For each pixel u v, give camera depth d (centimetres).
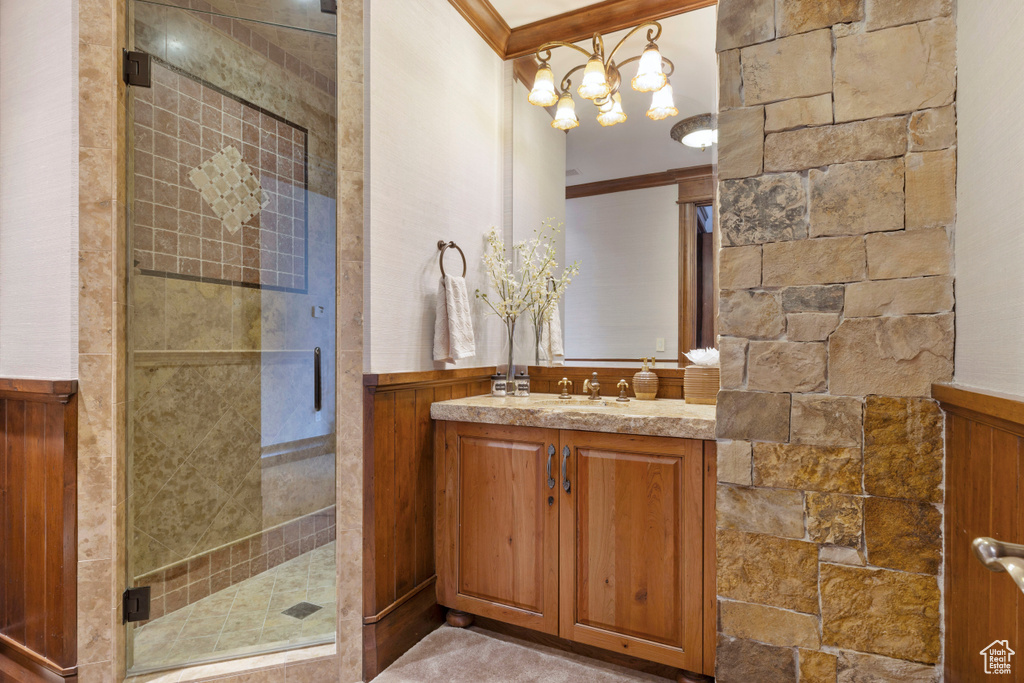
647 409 189
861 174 133
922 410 127
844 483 134
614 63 239
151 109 180
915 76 128
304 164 191
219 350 196
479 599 197
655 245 234
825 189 136
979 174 110
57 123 160
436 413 202
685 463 161
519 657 185
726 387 147
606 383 241
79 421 157
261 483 193
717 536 148
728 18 147
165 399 185
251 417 193
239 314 196
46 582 159
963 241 119
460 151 225
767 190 142
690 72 225
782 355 141
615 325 240
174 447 186
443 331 201
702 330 226
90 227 159
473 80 235
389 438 182
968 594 111
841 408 135
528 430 187
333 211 188
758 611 143
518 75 254
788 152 140
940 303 126
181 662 169
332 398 186
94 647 158
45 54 163
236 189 196
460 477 200
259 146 195
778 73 141
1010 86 95
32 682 160
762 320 143
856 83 134
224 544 193
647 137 235
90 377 158
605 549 173
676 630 163
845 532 134
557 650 190
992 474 99
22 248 167
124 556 167
